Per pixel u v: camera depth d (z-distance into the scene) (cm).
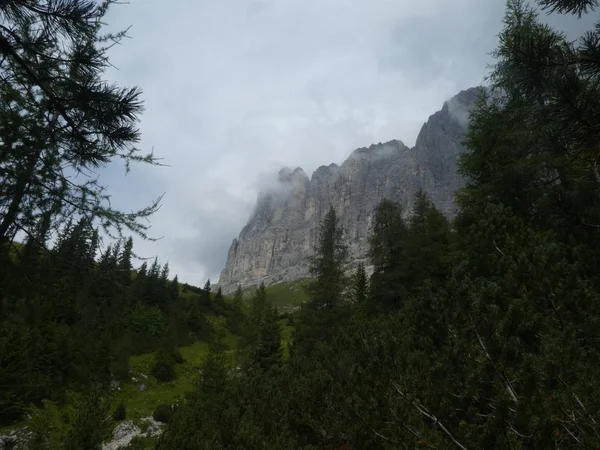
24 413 2444
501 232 823
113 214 513
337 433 861
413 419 582
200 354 5816
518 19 1478
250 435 960
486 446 476
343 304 3159
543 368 489
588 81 519
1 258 457
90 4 493
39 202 477
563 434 470
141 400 3772
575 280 654
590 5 539
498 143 1582
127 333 4834
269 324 3728
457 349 575
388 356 719
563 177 1116
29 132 458
